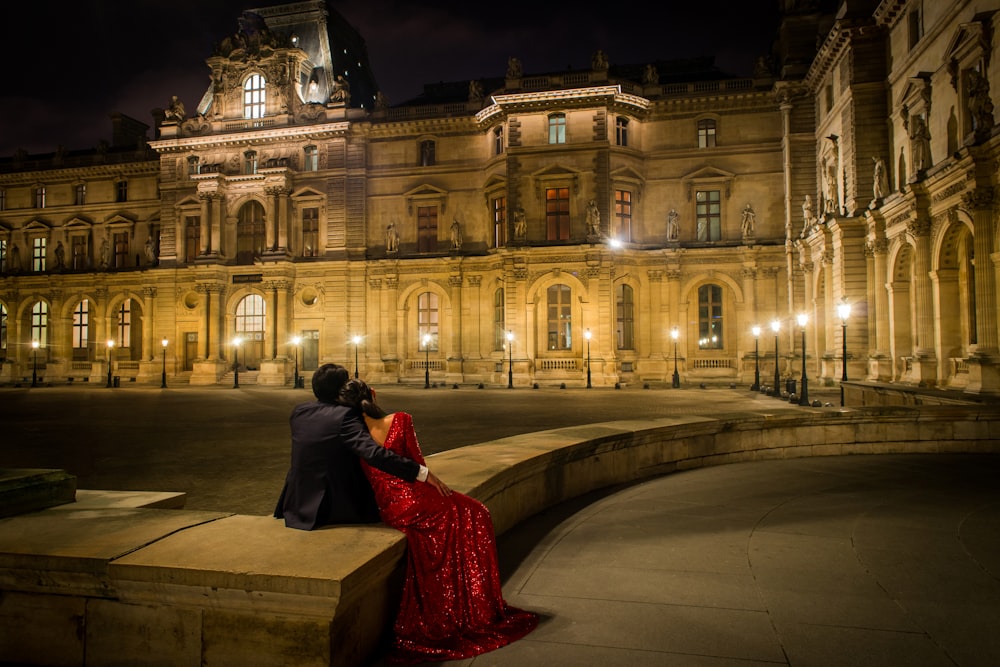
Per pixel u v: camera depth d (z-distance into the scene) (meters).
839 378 39.53
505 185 54.47
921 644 5.44
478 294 56.53
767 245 51.81
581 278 51.91
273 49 61.12
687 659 5.21
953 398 23.20
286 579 4.57
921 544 8.16
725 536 8.58
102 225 68.94
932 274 30.52
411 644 5.41
